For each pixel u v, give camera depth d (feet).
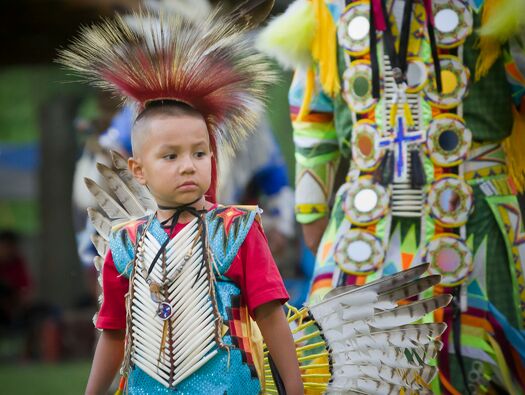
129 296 25.41
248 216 25.43
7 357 103.45
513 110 32.14
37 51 93.20
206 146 25.52
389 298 25.79
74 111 131.03
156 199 25.84
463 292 31.42
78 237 50.88
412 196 31.48
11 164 179.01
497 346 31.53
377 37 31.78
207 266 25.02
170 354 24.80
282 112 148.36
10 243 113.60
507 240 31.50
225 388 24.54
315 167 33.91
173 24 26.99
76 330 99.40
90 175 49.90
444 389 31.48
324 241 32.86
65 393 65.26
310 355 27.17
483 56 31.42
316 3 32.68
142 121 25.58
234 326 24.89
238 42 26.73
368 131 31.81
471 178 31.68
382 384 26.21
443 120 31.32
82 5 80.84
